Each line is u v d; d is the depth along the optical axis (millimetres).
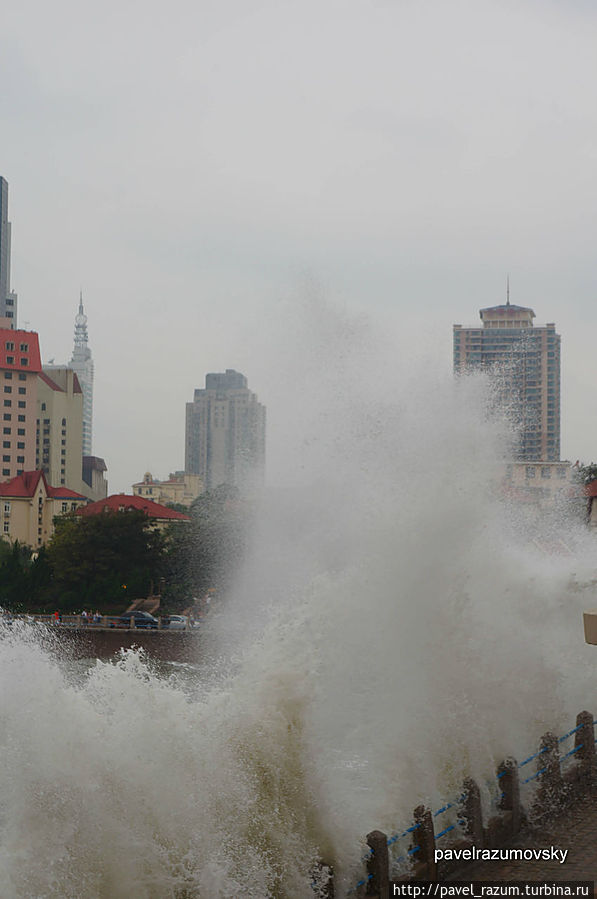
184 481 162000
